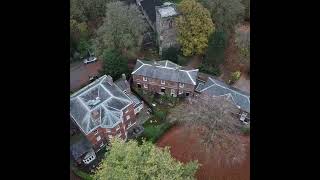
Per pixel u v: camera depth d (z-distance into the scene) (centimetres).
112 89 4159
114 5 4738
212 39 4794
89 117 3847
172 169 2884
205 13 4709
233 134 3991
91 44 5331
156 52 5344
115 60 4644
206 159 4025
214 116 3847
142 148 3125
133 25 4759
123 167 2941
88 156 3912
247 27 5297
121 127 4025
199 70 5041
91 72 5153
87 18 5409
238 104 4281
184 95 4691
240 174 3906
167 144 4212
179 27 4797
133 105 4188
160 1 5584
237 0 4912
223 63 5159
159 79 4572
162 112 4456
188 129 4281
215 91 4381
